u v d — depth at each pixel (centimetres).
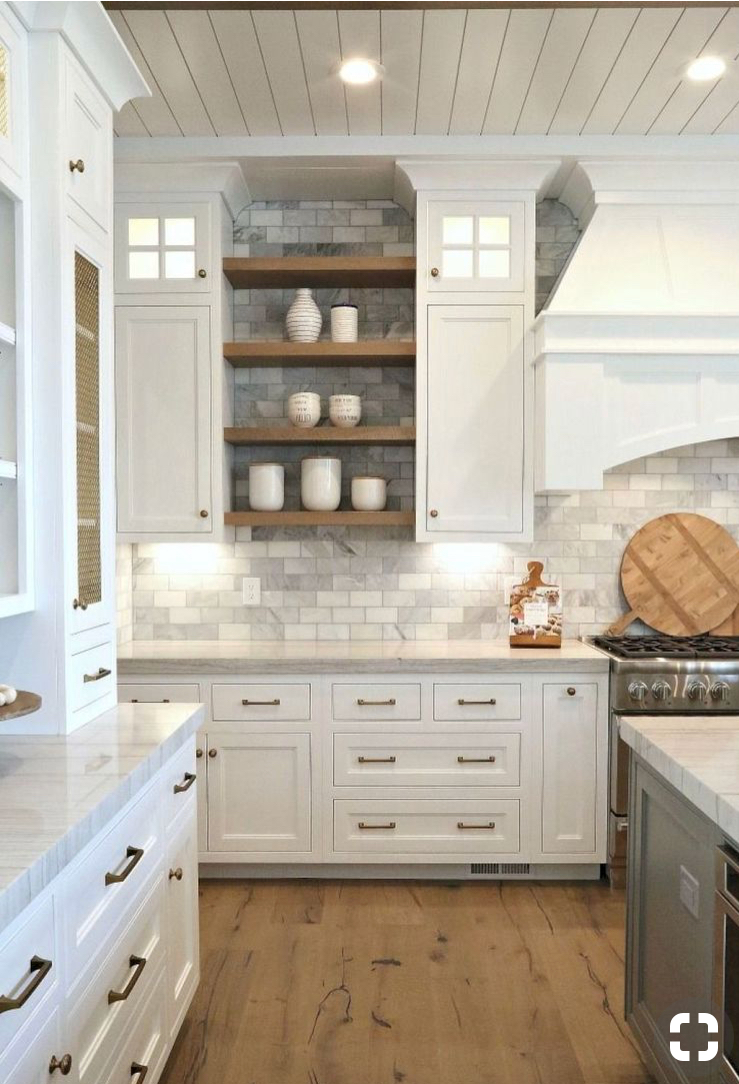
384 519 346
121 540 343
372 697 324
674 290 334
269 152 329
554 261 369
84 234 215
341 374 373
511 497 343
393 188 360
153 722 216
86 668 215
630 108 305
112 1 236
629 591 370
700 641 361
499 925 294
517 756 324
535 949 277
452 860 326
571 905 310
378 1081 211
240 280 360
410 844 326
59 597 200
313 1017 238
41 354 200
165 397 342
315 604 374
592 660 320
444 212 341
